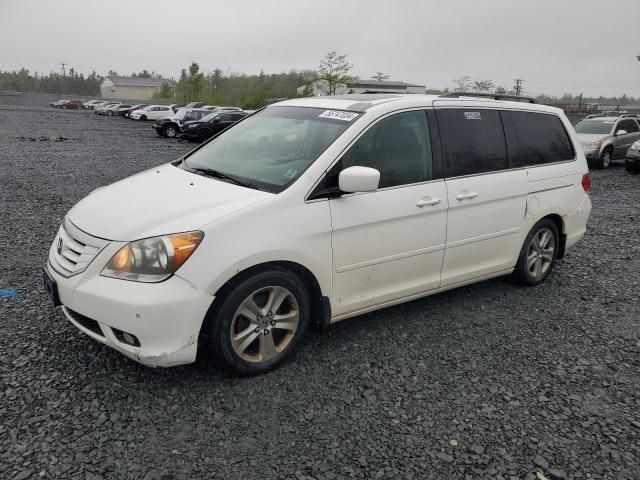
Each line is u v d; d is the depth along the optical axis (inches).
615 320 182.5
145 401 121.3
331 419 119.1
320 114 162.1
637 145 588.7
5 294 177.9
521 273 199.9
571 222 209.6
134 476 99.0
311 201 135.7
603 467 108.8
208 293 119.8
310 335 158.7
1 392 121.2
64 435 108.4
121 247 118.9
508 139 185.9
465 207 168.2
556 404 130.2
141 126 1364.4
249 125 178.7
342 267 143.0
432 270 165.8
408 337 161.0
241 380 132.3
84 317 125.8
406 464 106.4
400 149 155.7
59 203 336.8
